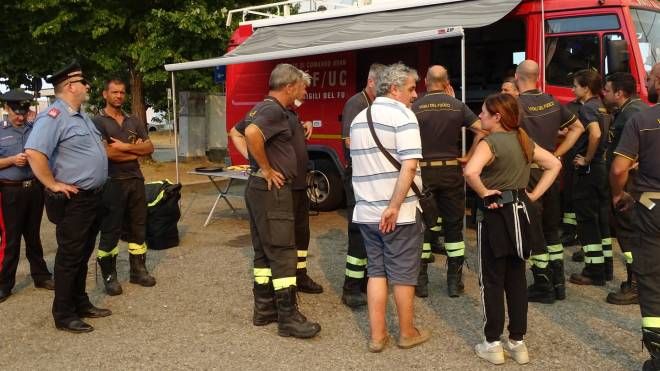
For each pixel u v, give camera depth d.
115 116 5.57
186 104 16.61
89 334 4.56
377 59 8.71
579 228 5.58
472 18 7.30
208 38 13.26
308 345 4.27
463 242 5.30
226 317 4.88
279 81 4.42
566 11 7.25
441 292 5.42
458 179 5.19
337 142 9.09
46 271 5.80
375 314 4.11
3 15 13.44
